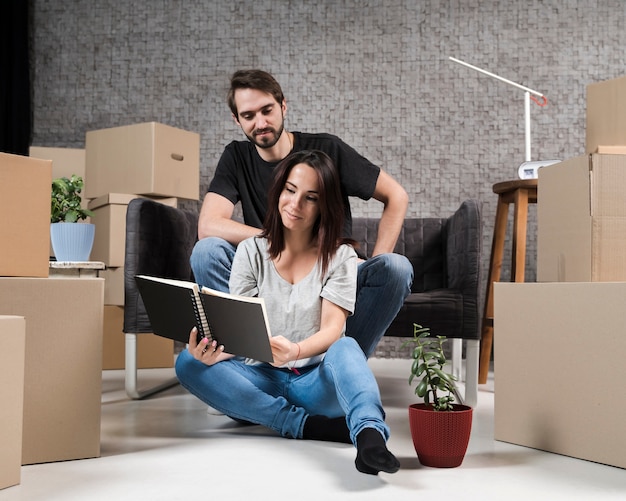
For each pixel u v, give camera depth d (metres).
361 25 3.59
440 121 3.54
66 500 1.18
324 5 3.60
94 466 1.40
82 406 1.46
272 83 2.09
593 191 1.59
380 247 2.18
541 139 3.49
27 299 1.41
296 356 1.51
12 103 3.53
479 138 3.52
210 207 2.14
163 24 3.67
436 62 3.55
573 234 1.67
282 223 1.69
